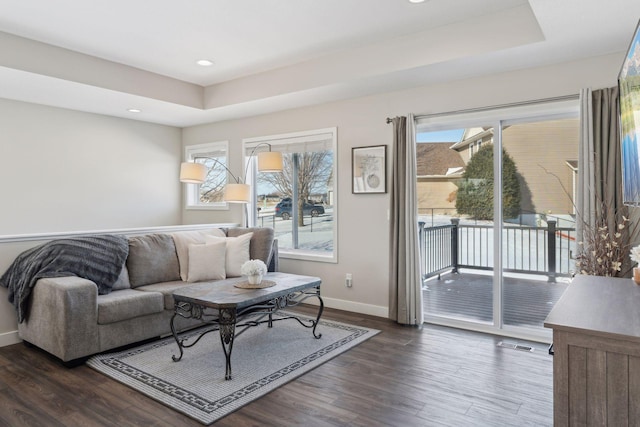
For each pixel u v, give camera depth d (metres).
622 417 1.35
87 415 2.39
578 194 3.22
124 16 3.15
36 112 4.74
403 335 3.78
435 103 4.02
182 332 3.86
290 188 5.29
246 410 2.44
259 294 3.14
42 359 3.21
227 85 4.83
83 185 5.17
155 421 2.33
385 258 4.38
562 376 1.43
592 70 3.27
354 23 3.29
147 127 5.84
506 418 2.33
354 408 2.46
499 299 3.80
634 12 2.51
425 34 3.44
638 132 1.88
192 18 3.20
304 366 3.06
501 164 3.79
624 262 2.99
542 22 2.64
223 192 5.87
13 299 3.39
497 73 3.68
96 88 4.09
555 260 3.60
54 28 3.37
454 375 2.91
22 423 2.30
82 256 3.49
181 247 4.36
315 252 5.07
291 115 5.06
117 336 3.30
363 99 4.47
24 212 4.67
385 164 4.32
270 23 3.28
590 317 1.51
